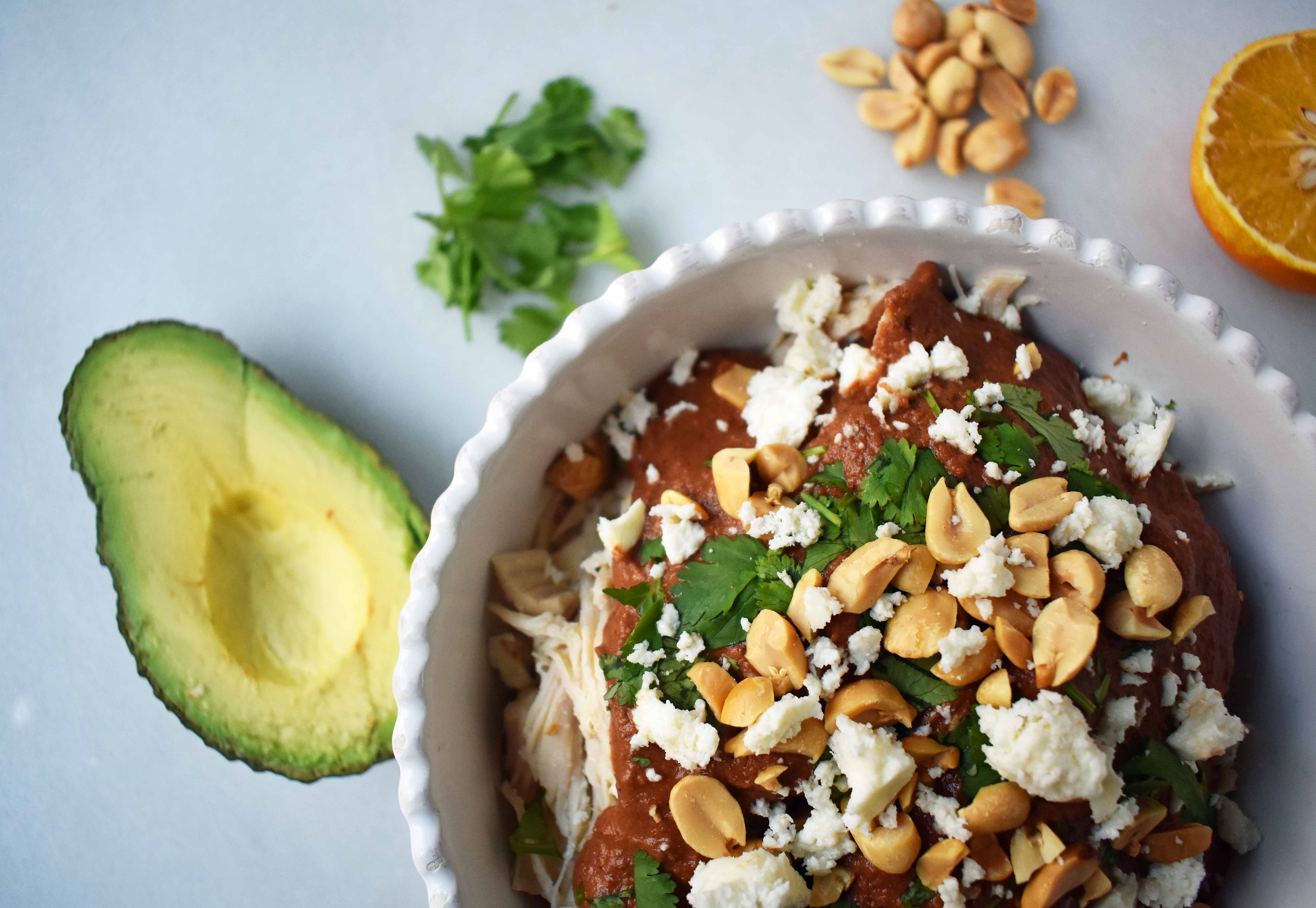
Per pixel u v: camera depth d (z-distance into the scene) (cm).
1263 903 31
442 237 39
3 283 39
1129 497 31
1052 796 29
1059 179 38
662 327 32
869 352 31
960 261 31
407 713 30
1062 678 29
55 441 39
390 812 38
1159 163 38
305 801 38
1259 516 32
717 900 29
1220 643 31
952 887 29
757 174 39
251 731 34
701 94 39
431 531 31
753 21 40
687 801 29
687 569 30
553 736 32
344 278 39
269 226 39
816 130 39
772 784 29
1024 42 38
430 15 40
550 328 39
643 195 39
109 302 39
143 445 35
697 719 29
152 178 40
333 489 35
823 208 30
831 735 29
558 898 32
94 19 40
